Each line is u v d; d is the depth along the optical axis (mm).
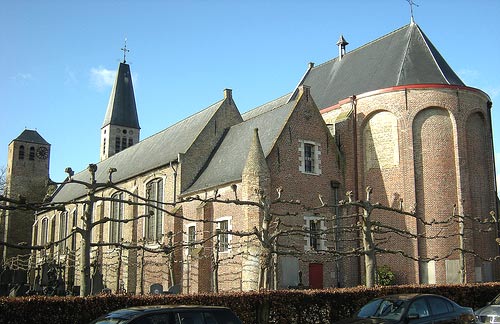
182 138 37094
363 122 29922
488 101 30734
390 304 13078
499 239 25922
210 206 28922
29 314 11688
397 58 31000
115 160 51844
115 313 9891
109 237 41438
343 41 36812
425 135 28484
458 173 28031
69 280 36062
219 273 27375
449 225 27562
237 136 32219
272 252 17453
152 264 31422
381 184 28906
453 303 13758
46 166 71500
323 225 27609
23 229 66438
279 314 14781
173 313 9789
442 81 29047
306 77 39531
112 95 66938
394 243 27750
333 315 15711
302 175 27562
